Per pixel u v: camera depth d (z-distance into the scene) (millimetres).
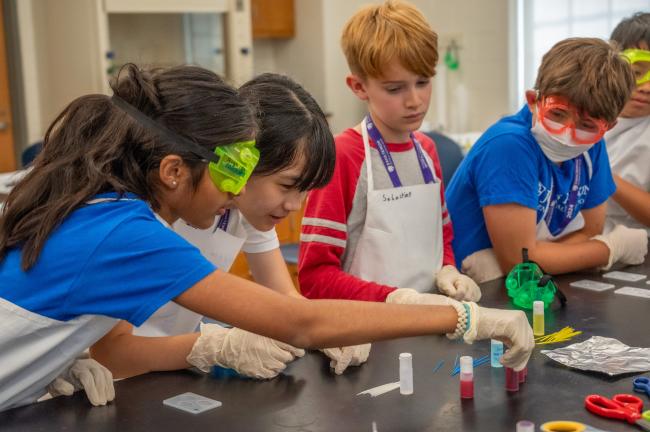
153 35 4602
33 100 4453
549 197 2072
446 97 5645
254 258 1755
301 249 1892
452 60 5566
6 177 3625
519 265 1822
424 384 1309
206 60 4770
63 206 1188
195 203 1250
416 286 1933
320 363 1428
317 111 1397
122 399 1286
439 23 5617
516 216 1997
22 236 1207
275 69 5715
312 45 5391
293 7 5461
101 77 4312
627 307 1746
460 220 2182
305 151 1335
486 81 5445
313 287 1833
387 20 1825
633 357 1386
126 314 1179
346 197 1894
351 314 1213
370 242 1898
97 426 1183
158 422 1192
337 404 1239
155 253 1165
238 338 1367
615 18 4668
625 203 2500
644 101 2451
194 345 1396
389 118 1871
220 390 1316
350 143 1909
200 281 1171
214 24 4734
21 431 1172
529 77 5234
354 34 1879
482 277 2074
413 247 1927
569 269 2039
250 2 5148
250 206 1361
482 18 5375
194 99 1214
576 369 1346
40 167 1254
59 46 4402
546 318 1674
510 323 1248
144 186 1233
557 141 1928
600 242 2086
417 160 1983
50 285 1189
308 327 1195
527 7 5176
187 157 1201
